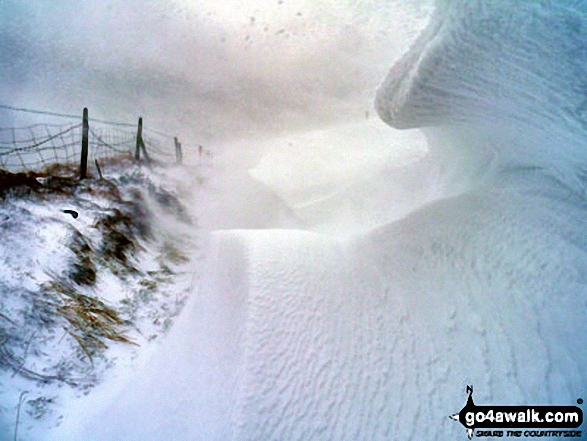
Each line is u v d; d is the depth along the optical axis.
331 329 3.56
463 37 4.02
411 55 4.87
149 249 7.15
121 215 7.18
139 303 5.12
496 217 4.15
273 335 3.49
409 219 4.97
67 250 5.04
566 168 4.16
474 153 5.95
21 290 3.99
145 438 2.92
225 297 4.25
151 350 4.32
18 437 2.85
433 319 3.45
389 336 3.43
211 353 3.55
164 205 9.56
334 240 5.25
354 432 2.75
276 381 3.10
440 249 4.11
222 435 2.76
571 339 2.84
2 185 5.96
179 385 3.36
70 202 6.70
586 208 3.83
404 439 2.68
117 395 3.51
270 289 3.99
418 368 3.11
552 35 3.78
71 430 3.06
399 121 5.16
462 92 4.37
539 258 3.47
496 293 3.37
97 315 4.44
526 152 4.63
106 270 5.44
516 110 4.14
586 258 3.30
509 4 4.00
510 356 2.92
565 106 3.70
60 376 3.50
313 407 2.93
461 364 3.02
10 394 3.11
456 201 4.87
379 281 4.06
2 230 4.74
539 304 3.13
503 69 3.93
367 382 3.08
